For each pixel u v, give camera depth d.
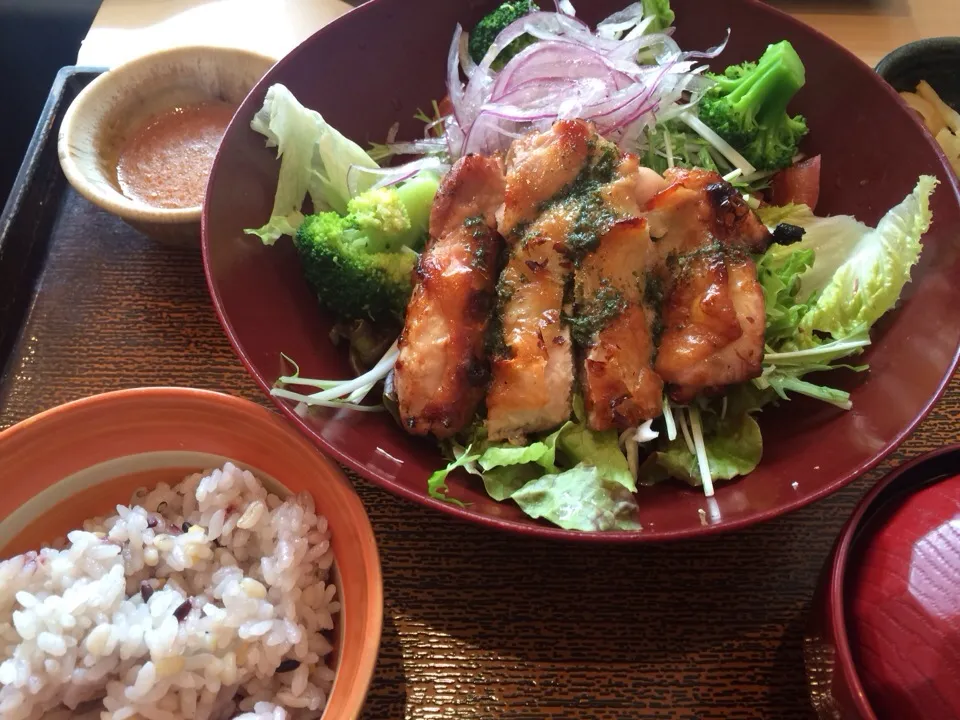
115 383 0.27
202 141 0.31
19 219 0.29
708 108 0.29
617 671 0.22
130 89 0.30
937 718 0.18
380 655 0.22
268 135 0.26
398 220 0.26
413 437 0.24
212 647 0.19
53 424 0.20
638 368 0.23
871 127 0.28
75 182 0.27
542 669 0.22
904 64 0.33
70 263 0.29
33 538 0.21
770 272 0.26
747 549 0.24
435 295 0.23
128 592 0.21
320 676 0.20
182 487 0.22
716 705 0.21
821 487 0.21
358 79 0.29
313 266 0.25
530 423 0.23
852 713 0.18
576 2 0.30
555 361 0.23
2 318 0.28
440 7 0.29
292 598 0.20
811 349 0.25
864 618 0.19
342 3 0.39
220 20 0.37
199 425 0.22
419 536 0.24
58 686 0.19
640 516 0.22
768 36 0.29
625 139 0.28
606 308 0.23
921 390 0.23
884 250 0.26
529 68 0.28
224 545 0.21
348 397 0.25
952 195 0.25
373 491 0.25
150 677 0.19
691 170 0.26
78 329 0.28
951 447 0.21
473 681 0.22
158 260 0.29
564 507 0.22
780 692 0.22
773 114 0.29
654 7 0.29
